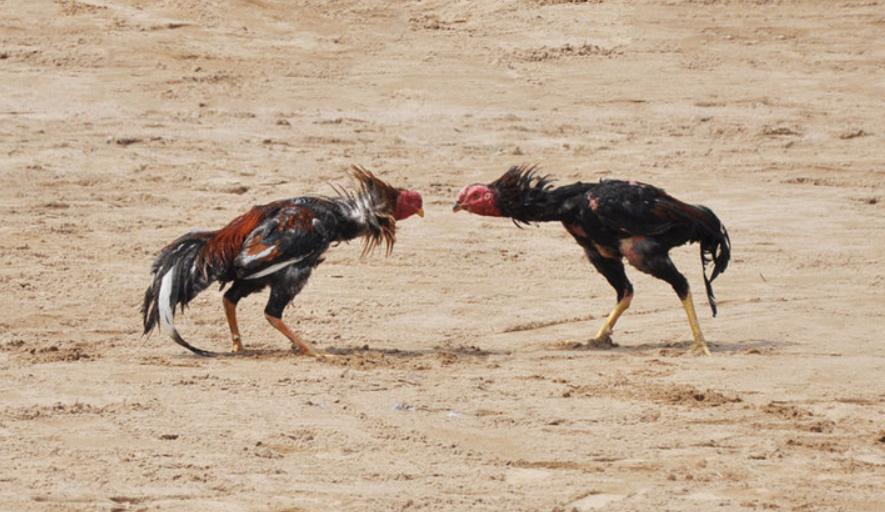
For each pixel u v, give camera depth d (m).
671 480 19.36
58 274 32.56
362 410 22.28
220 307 30.03
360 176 26.55
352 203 26.42
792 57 63.44
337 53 61.16
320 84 56.31
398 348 27.36
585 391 23.77
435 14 69.44
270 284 26.05
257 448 20.19
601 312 30.67
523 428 21.56
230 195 41.62
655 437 21.22
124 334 27.84
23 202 39.62
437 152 48.12
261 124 50.41
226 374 24.42
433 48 62.78
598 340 27.69
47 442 20.19
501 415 22.20
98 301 30.39
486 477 19.27
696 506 18.34
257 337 27.89
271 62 58.75
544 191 27.22
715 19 68.19
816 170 47.50
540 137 50.81
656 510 18.14
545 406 22.77
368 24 66.56
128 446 20.11
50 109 50.53
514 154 48.25
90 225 37.59
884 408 23.09
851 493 18.94
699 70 61.06
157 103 52.19
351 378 24.30
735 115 54.78
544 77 59.22
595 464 19.97
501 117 53.16
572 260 35.59
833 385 24.47
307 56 60.28
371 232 26.48
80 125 48.56
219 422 21.39
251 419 21.61
